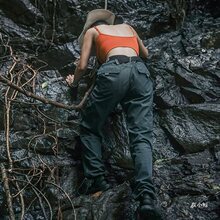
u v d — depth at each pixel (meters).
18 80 3.12
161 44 3.74
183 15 4.10
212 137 2.91
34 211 2.73
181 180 2.66
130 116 2.67
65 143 3.08
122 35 2.86
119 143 2.97
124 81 2.67
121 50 2.78
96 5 4.21
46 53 3.79
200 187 2.57
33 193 2.79
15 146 3.06
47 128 3.18
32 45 4.02
